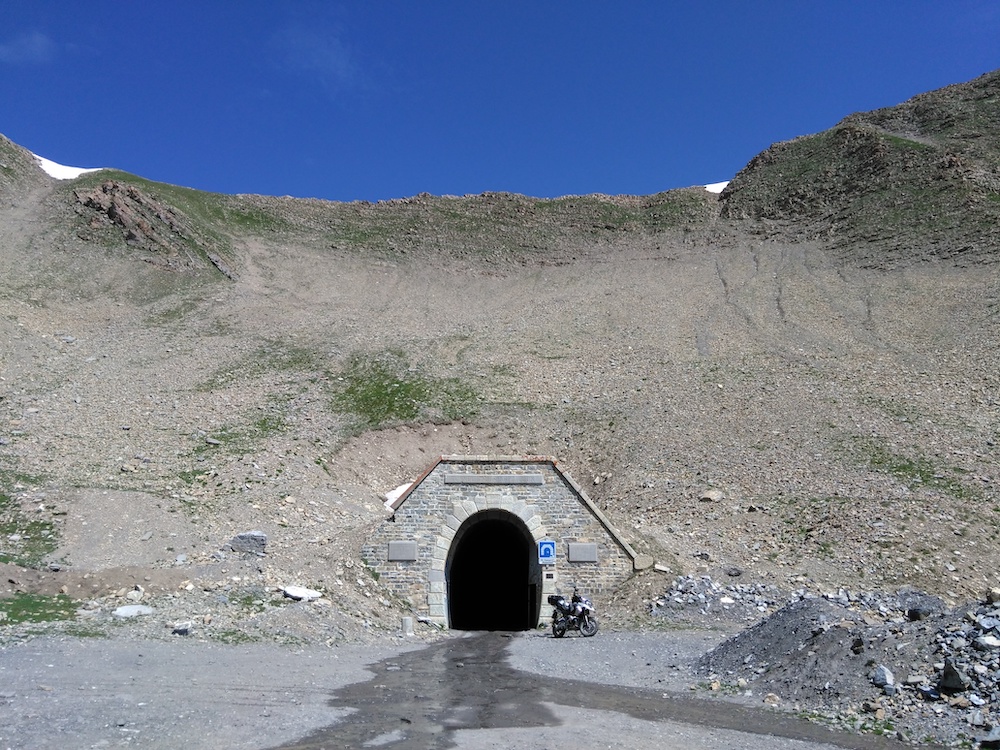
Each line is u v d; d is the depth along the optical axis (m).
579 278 83.88
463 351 52.88
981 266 64.25
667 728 10.71
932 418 36.19
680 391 42.88
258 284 74.81
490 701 12.11
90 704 10.45
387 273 86.94
